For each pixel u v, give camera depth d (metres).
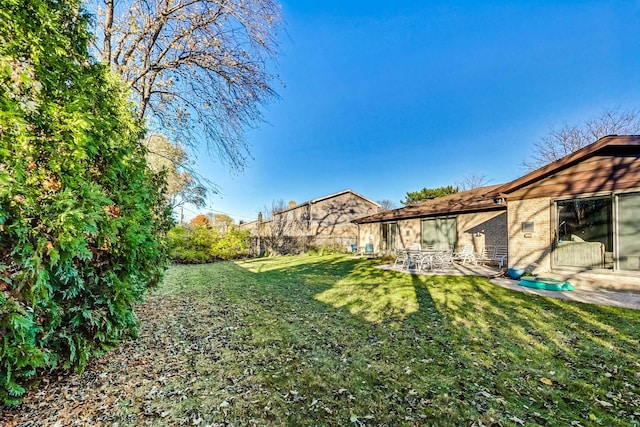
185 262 17.14
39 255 2.38
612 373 3.30
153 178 5.12
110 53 6.81
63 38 2.72
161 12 7.24
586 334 4.46
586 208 7.75
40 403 2.67
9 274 2.29
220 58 7.72
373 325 5.08
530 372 3.35
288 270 12.97
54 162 2.49
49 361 2.75
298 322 5.29
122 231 3.34
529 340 4.29
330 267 13.70
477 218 13.52
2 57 2.18
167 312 5.95
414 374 3.33
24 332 2.31
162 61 7.86
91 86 3.17
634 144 6.67
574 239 7.91
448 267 12.23
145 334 4.57
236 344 4.25
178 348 4.06
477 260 12.48
